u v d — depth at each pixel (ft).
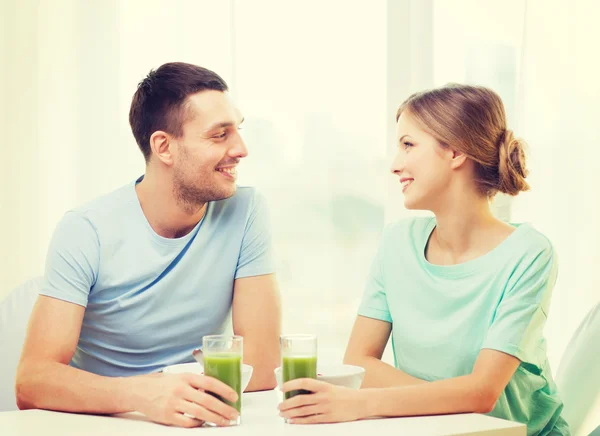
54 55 10.25
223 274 6.94
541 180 9.69
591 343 7.11
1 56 10.17
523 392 6.20
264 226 7.13
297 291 10.28
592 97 9.70
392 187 10.14
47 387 5.43
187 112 6.50
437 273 6.45
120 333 6.78
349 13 10.28
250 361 6.69
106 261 6.61
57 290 6.30
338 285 10.23
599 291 9.66
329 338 10.23
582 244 9.68
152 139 6.61
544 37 9.74
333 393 4.77
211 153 6.53
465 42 10.00
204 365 4.83
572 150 9.70
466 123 6.16
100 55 10.27
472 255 6.40
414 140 6.32
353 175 10.28
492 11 9.96
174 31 10.28
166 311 6.81
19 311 7.55
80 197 10.27
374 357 6.74
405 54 10.16
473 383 5.39
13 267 10.17
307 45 10.33
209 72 6.76
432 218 6.91
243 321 6.89
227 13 10.28
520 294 5.95
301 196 10.32
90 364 6.92
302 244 10.31
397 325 6.63
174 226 6.82
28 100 10.21
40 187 10.21
